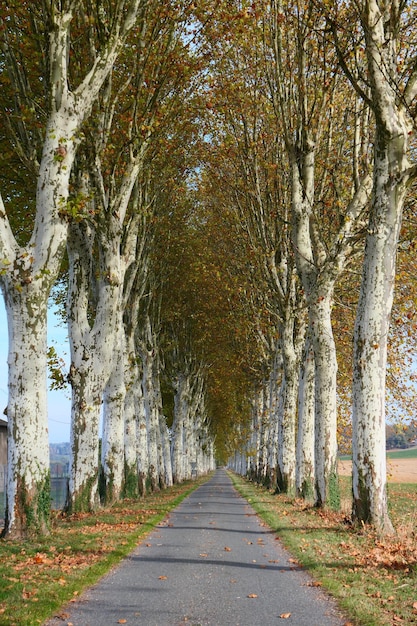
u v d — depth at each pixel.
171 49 18.78
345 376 30.67
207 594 8.21
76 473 18.61
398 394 29.06
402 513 21.94
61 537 12.59
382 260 13.97
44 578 8.62
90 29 15.98
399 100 13.68
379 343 13.99
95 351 18.86
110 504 22.88
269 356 38.19
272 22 19.22
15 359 12.70
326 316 19.00
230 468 166.50
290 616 7.12
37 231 12.81
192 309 43.56
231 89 22.59
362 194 17.62
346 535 13.35
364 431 13.98
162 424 45.19
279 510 20.72
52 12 12.90
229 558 11.07
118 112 18.95
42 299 12.81
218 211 31.22
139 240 27.73
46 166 12.94
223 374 53.72
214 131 25.20
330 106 19.36
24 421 12.66
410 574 9.33
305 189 18.89
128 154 18.80
